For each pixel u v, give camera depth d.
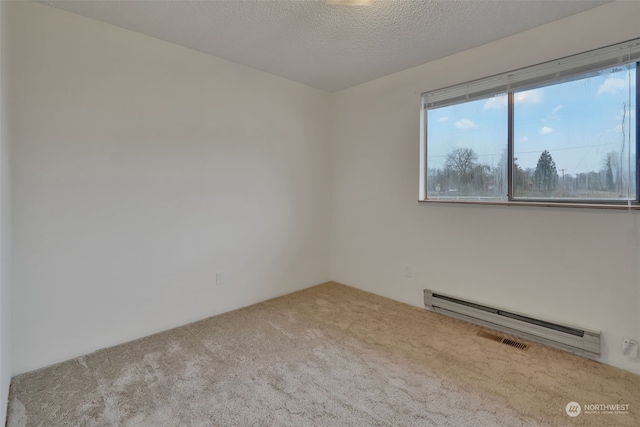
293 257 3.50
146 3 1.96
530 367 2.01
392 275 3.26
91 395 1.75
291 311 2.95
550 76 2.22
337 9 2.03
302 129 3.52
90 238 2.18
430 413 1.61
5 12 1.74
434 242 2.91
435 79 2.83
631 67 1.93
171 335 2.46
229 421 1.56
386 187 3.27
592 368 1.99
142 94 2.37
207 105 2.73
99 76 2.17
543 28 2.22
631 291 1.94
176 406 1.66
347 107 3.62
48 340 2.03
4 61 1.69
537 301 2.32
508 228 2.45
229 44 2.53
